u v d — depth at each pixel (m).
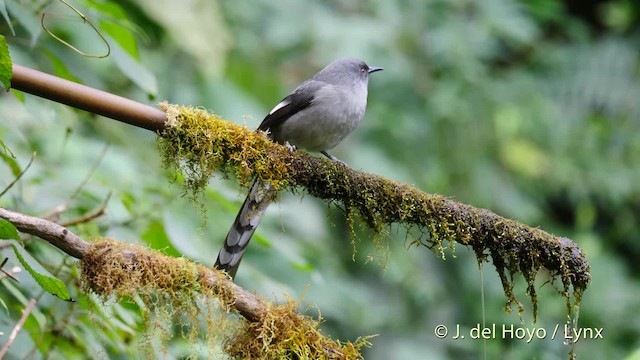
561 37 18.56
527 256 6.87
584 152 17.38
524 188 16.88
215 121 6.57
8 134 8.98
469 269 14.72
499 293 14.43
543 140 17.08
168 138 6.44
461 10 16.22
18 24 7.50
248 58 14.25
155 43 12.43
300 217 12.94
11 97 9.90
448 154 15.73
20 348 6.53
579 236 17.02
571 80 17.78
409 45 15.56
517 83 17.08
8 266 6.71
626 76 17.89
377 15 15.62
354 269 14.19
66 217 7.66
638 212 18.06
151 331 6.64
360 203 6.81
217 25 11.83
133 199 7.88
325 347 6.23
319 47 14.77
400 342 13.66
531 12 17.12
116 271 5.87
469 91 15.95
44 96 5.93
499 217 6.88
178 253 7.57
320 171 6.75
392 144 14.91
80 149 9.95
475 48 16.02
